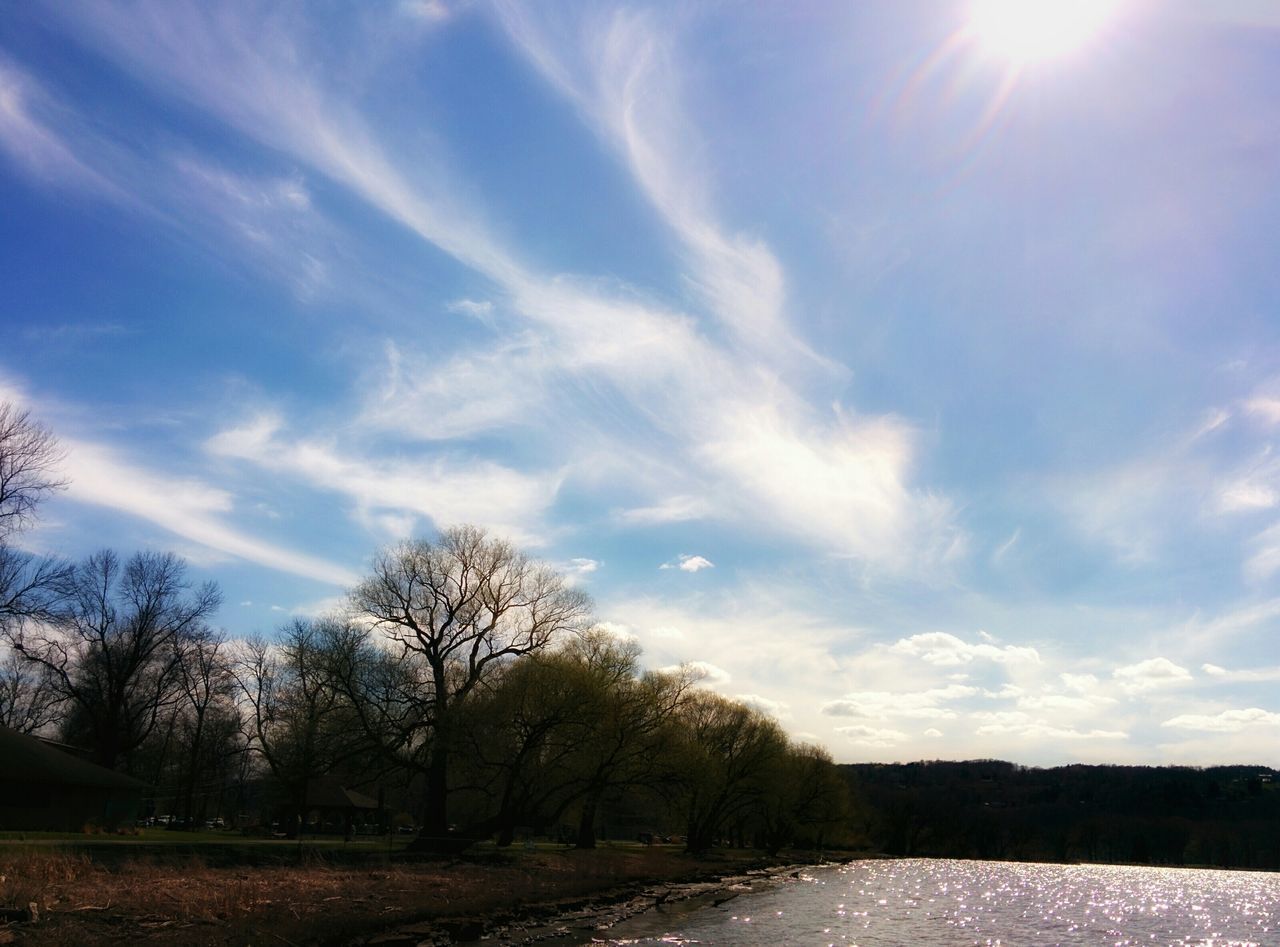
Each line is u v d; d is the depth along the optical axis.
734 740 93.38
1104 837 173.88
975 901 65.69
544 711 57.31
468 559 57.75
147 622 71.62
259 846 44.66
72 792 50.97
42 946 21.05
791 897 60.09
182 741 88.81
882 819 167.00
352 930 27.62
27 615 54.44
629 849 89.56
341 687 55.31
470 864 51.09
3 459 47.34
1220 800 196.38
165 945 22.33
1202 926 55.19
